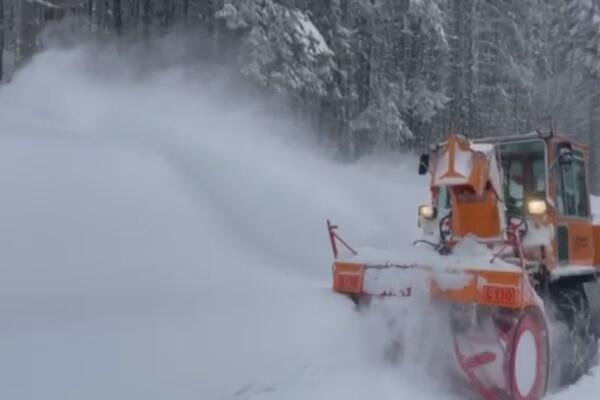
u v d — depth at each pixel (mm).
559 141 6566
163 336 4742
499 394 5492
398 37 21500
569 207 6918
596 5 30422
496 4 25469
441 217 6633
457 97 24281
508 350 5406
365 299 6004
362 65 20875
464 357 5586
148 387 4227
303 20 15367
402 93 21375
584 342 6883
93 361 4230
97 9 17859
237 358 4848
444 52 20172
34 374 3938
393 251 6125
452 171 5723
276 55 15203
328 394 4918
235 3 14898
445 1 22312
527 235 6289
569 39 30969
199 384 4457
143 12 17859
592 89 30469
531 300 5391
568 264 6758
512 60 25656
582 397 6039
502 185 6207
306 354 5246
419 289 5629
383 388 5246
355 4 19828
